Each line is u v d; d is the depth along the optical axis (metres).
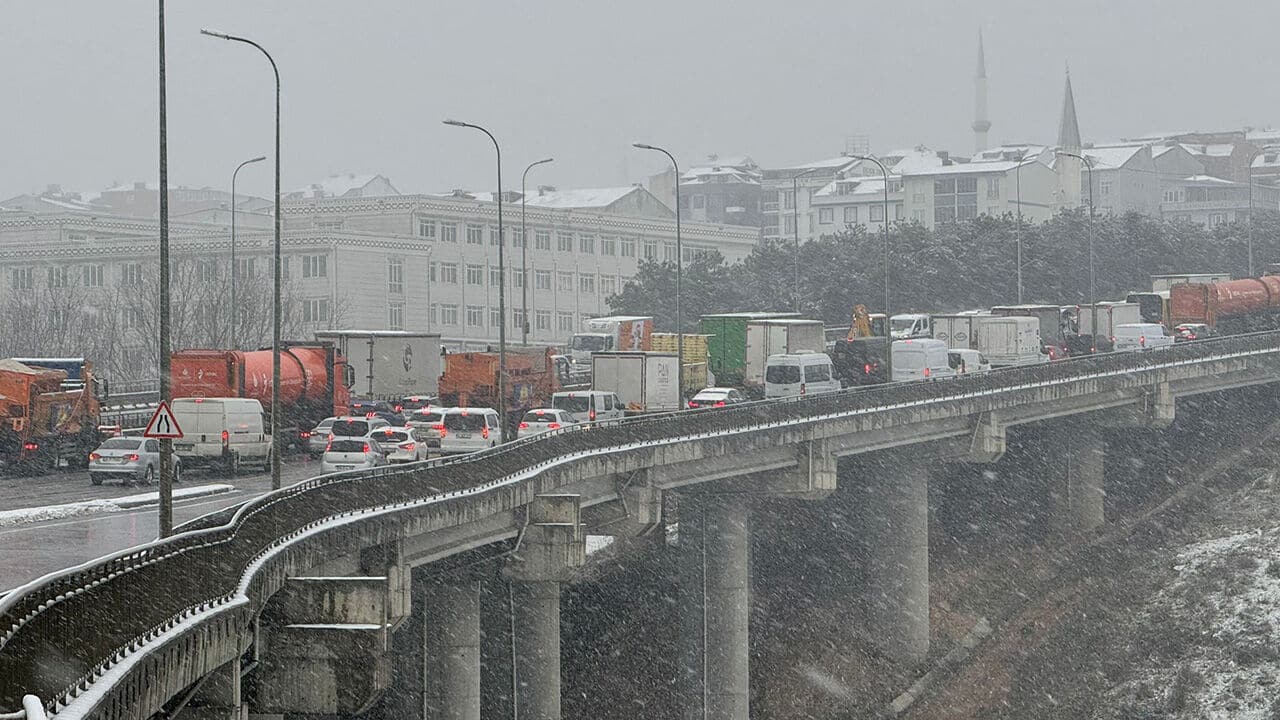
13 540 131.00
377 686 98.69
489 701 164.75
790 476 199.00
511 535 145.62
